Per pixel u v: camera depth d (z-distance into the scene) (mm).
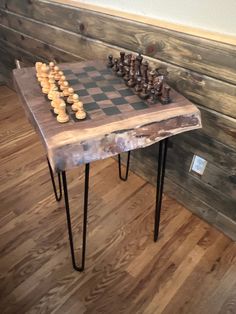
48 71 1064
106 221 1383
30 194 1496
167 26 1095
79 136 779
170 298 1101
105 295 1097
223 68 995
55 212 1408
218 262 1235
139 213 1435
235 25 941
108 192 1539
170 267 1206
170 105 957
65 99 936
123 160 1700
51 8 1596
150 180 1603
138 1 1200
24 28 1919
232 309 1083
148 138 885
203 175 1301
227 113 1065
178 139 1303
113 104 938
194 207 1433
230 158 1146
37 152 1790
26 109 946
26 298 1070
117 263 1207
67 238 1291
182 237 1332
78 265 1185
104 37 1385
